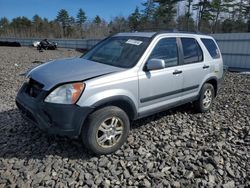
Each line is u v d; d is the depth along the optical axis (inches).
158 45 173.0
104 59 171.8
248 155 155.0
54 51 1233.4
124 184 123.8
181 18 1820.9
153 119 204.5
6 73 421.4
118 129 148.9
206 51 219.3
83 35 2844.5
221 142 169.3
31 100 140.7
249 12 1936.5
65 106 130.0
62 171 131.4
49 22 3572.8
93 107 134.8
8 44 1619.1
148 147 158.1
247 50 639.1
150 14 2075.5
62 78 137.6
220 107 252.8
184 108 234.2
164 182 125.9
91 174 130.3
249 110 246.1
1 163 136.6
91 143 138.6
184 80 191.8
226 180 130.7
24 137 165.2
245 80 445.4
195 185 125.2
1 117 201.2
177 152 154.1
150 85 163.6
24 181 122.7
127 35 189.5
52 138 163.0
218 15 1883.6
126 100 149.9
